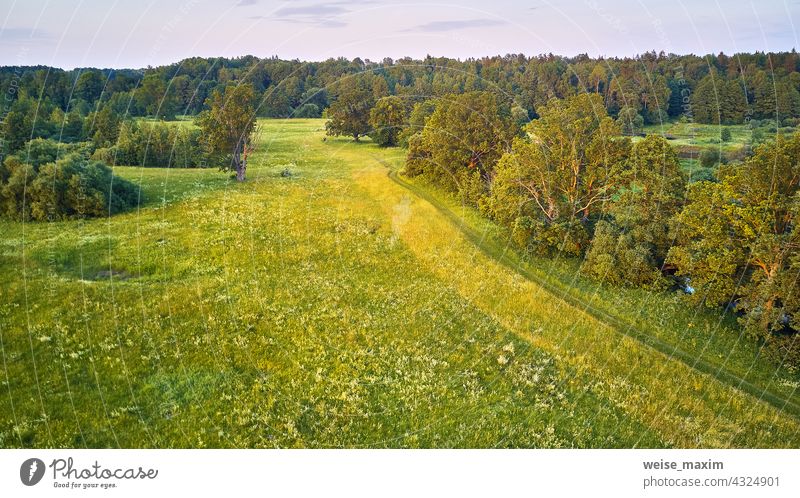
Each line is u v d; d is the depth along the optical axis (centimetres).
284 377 1802
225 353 1906
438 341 2089
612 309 2402
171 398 1641
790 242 2033
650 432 1599
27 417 1500
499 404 1706
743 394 1805
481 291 2523
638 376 1894
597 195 3036
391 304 2383
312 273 2658
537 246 3006
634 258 2609
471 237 3203
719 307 2342
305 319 2195
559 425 1616
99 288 2347
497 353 2017
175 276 2541
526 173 3181
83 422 1497
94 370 1744
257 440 1484
